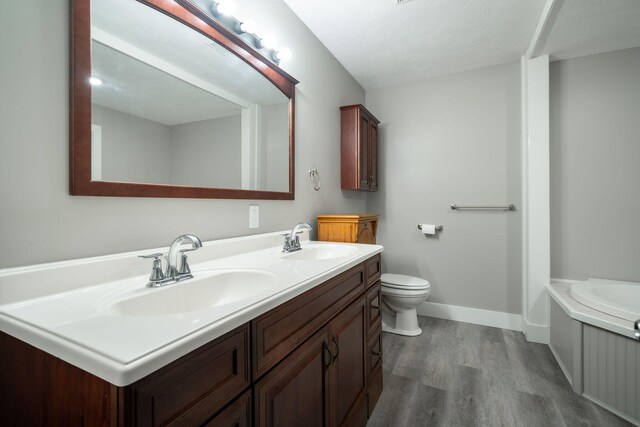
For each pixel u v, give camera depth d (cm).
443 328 265
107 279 91
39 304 73
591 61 237
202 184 128
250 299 75
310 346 97
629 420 148
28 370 61
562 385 178
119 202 99
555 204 248
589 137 238
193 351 57
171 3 114
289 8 190
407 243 304
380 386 168
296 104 197
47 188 82
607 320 158
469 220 280
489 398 167
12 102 75
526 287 248
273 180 171
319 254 178
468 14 197
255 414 73
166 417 52
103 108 93
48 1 82
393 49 240
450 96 286
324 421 105
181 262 100
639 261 226
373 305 160
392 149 311
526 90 248
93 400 50
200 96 127
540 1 185
